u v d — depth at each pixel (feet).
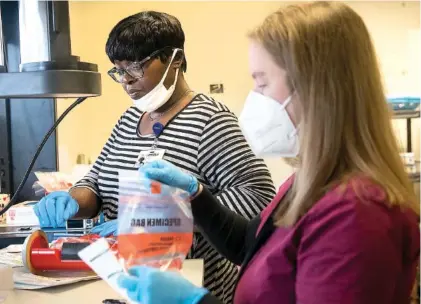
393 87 12.39
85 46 12.01
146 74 5.34
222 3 12.14
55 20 5.16
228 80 12.30
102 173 5.85
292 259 3.12
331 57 2.93
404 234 2.92
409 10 12.31
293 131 3.34
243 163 5.23
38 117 8.89
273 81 3.21
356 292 2.73
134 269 3.13
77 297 4.06
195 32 12.21
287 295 3.16
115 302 3.87
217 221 4.29
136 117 5.86
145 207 3.33
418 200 3.11
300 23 3.00
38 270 4.58
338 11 3.04
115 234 4.92
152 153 5.43
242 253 4.32
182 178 4.04
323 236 2.86
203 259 5.21
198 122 5.38
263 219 3.67
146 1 12.09
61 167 9.49
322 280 2.82
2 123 8.84
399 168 3.05
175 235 3.35
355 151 2.96
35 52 5.22
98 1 11.97
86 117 12.09
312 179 3.00
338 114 2.94
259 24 3.30
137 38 5.24
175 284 3.00
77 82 4.99
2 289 4.20
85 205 5.71
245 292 3.39
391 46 12.36
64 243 4.66
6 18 8.12
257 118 3.42
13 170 8.98
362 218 2.77
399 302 3.01
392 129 3.10
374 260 2.73
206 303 2.95
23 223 7.50
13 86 4.96
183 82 5.74
